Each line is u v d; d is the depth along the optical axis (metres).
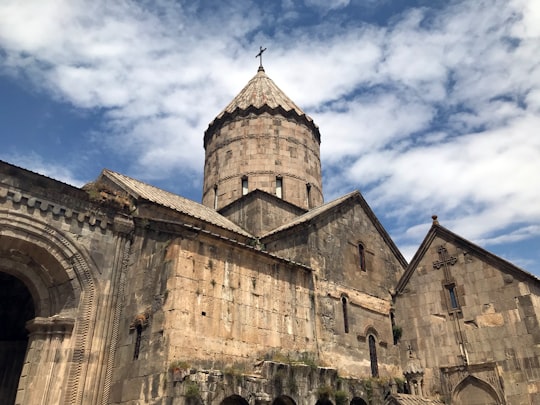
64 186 15.09
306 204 24.84
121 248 15.70
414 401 16.41
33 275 14.82
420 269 20.56
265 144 25.34
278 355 14.88
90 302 14.56
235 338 13.90
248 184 24.48
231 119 26.52
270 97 27.58
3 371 17.33
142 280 14.44
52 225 14.57
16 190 14.15
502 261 18.25
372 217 22.14
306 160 26.03
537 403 15.96
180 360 12.25
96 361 13.83
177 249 13.61
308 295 17.08
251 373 13.56
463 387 17.81
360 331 18.44
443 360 18.58
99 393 13.45
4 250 14.23
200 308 13.36
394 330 20.19
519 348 16.92
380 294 20.42
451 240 20.05
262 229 21.36
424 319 19.69
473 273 18.97
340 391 15.35
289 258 18.58
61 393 13.27
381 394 17.28
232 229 19.66
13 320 18.06
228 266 14.71
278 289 16.05
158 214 16.94
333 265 18.73
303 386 14.23
